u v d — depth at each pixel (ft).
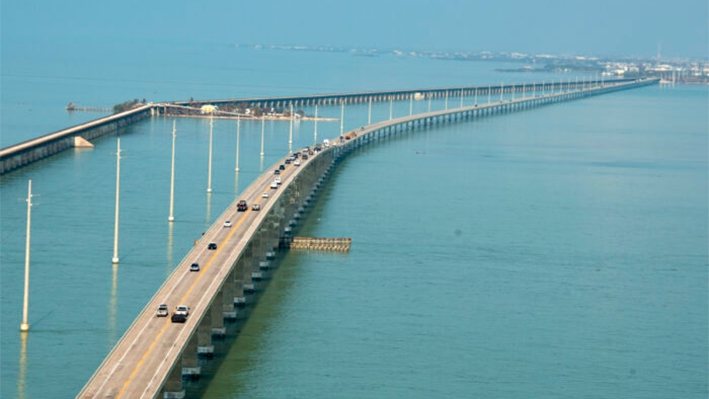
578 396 512.63
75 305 607.78
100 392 412.16
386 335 580.71
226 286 595.88
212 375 512.22
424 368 536.42
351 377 519.19
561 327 611.47
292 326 587.27
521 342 581.53
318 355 545.44
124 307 607.37
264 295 645.92
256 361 533.14
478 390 512.63
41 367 518.78
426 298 654.12
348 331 583.99
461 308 636.89
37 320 580.71
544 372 540.11
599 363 556.92
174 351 458.50
